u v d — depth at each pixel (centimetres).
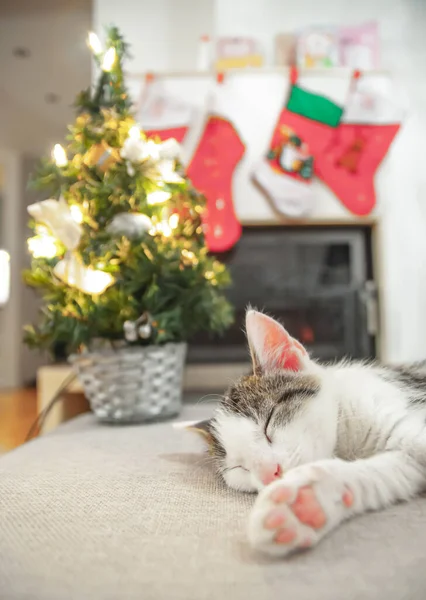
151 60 150
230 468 58
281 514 36
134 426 90
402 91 148
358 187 140
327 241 146
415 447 50
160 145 90
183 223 96
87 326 87
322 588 33
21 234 294
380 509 46
